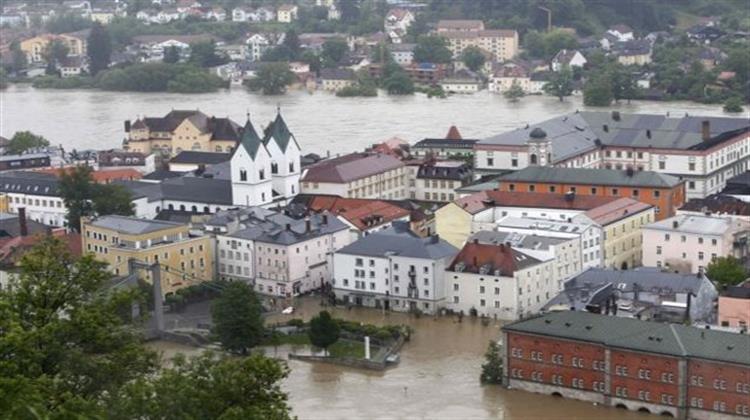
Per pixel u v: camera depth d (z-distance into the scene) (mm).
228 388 182250
